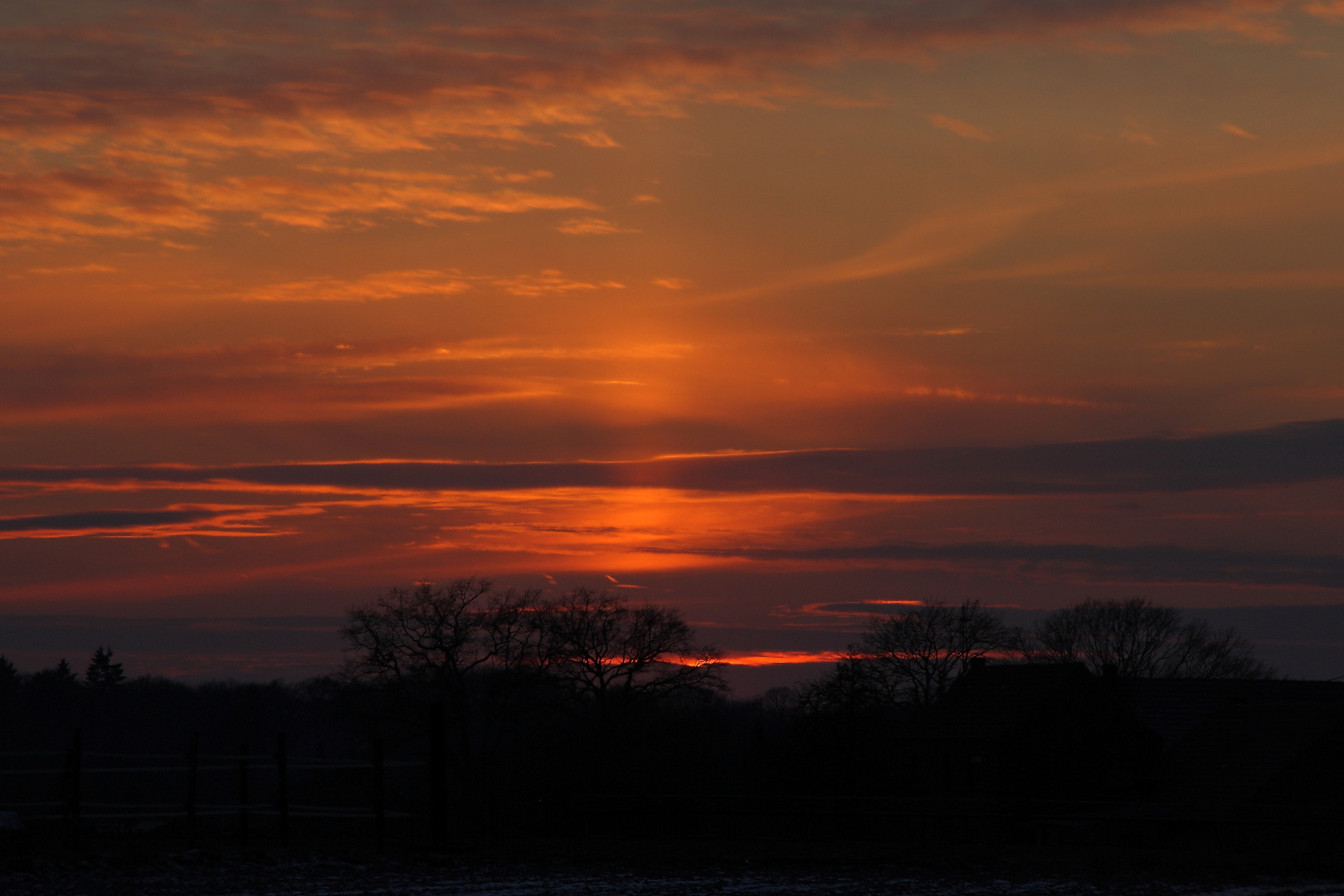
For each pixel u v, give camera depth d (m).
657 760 97.56
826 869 43.00
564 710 100.44
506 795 92.31
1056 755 92.56
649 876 40.22
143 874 36.62
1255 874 42.22
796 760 100.31
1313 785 77.12
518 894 35.12
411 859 42.59
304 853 42.31
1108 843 72.31
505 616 98.19
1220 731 83.75
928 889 37.66
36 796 88.06
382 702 95.81
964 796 93.00
